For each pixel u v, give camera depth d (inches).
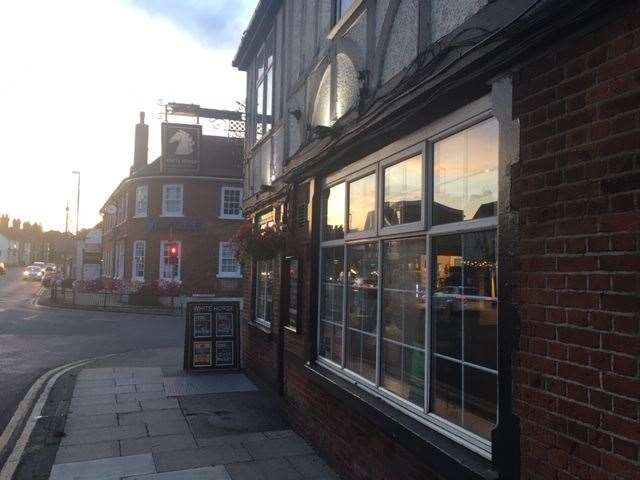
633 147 91.4
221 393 330.0
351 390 198.2
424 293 163.3
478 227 137.1
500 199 121.9
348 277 221.0
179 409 292.8
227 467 211.3
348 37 226.7
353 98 215.6
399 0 181.2
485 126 137.3
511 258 117.4
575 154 102.7
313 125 264.4
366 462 185.5
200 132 1112.2
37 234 4825.3
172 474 203.0
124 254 1243.8
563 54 106.4
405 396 172.2
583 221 100.2
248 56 425.7
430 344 157.6
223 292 1139.9
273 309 325.7
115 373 391.2
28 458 217.3
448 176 152.6
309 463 217.8
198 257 1137.4
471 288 140.9
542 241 109.4
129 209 1200.8
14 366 428.1
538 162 111.3
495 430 120.4
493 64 122.3
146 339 608.4
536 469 108.4
